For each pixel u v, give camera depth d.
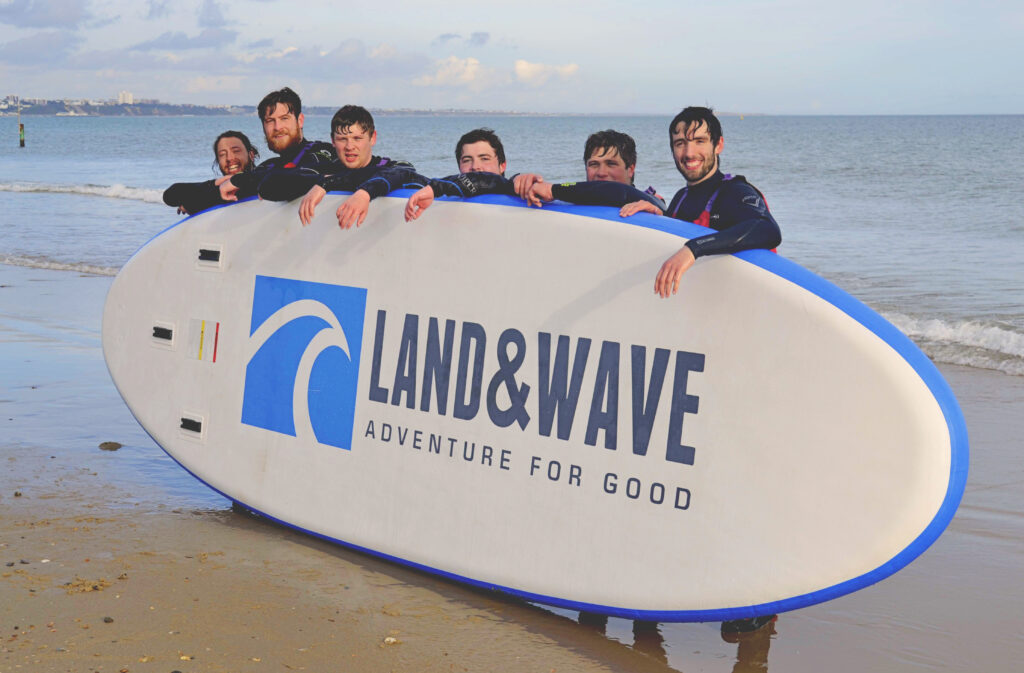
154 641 2.93
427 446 3.52
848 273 11.82
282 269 3.91
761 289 2.85
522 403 3.29
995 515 4.45
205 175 34.12
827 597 2.82
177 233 4.26
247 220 4.04
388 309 3.61
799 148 55.78
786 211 20.64
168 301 4.28
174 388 4.27
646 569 3.06
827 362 2.76
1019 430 5.74
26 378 6.55
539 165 41.97
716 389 2.92
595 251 3.13
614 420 3.11
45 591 3.26
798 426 2.80
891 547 2.70
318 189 3.69
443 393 3.48
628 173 3.62
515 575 3.32
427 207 3.47
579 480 3.18
